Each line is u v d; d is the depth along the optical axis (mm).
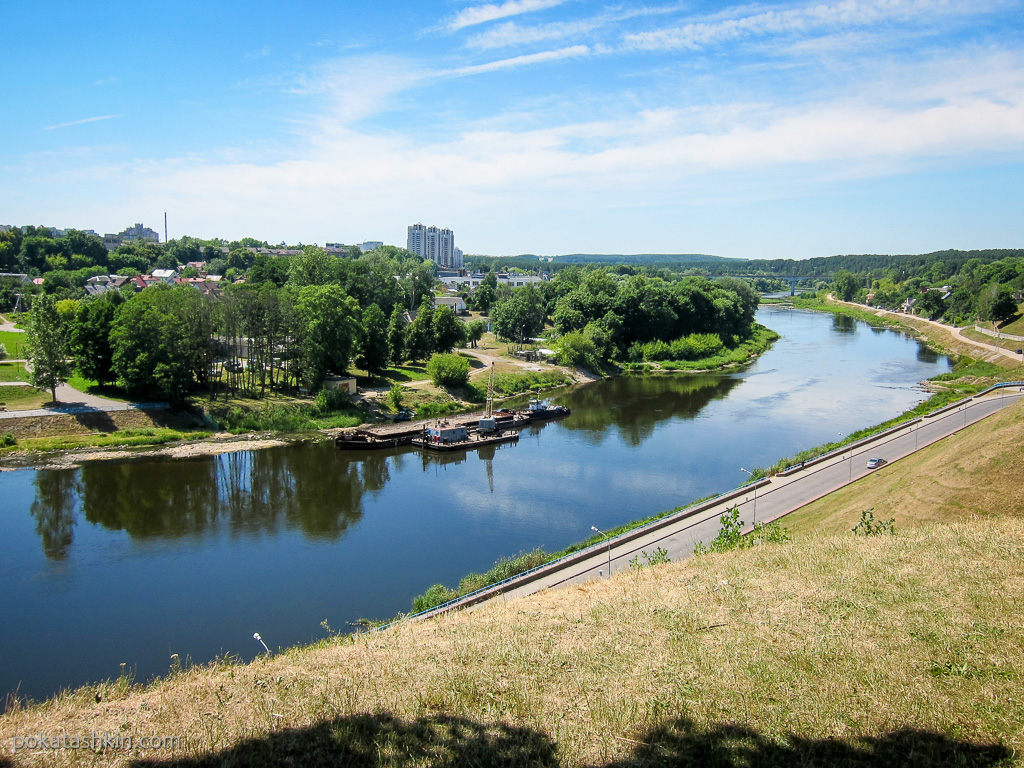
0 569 50625
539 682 21906
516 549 55750
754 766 16625
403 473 77875
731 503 62719
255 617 44250
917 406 109625
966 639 22703
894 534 37812
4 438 78188
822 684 20406
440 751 17703
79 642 40875
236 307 100812
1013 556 30609
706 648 23688
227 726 19359
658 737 17969
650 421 104562
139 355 88500
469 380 127312
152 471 74688
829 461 76875
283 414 94438
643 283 188500
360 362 116188
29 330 87250
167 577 49906
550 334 192625
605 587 34906
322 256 153875
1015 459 51719
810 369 155000
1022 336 168375
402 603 46312
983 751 16594
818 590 28438
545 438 94750
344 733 18641
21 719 21078
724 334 191625
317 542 56844
